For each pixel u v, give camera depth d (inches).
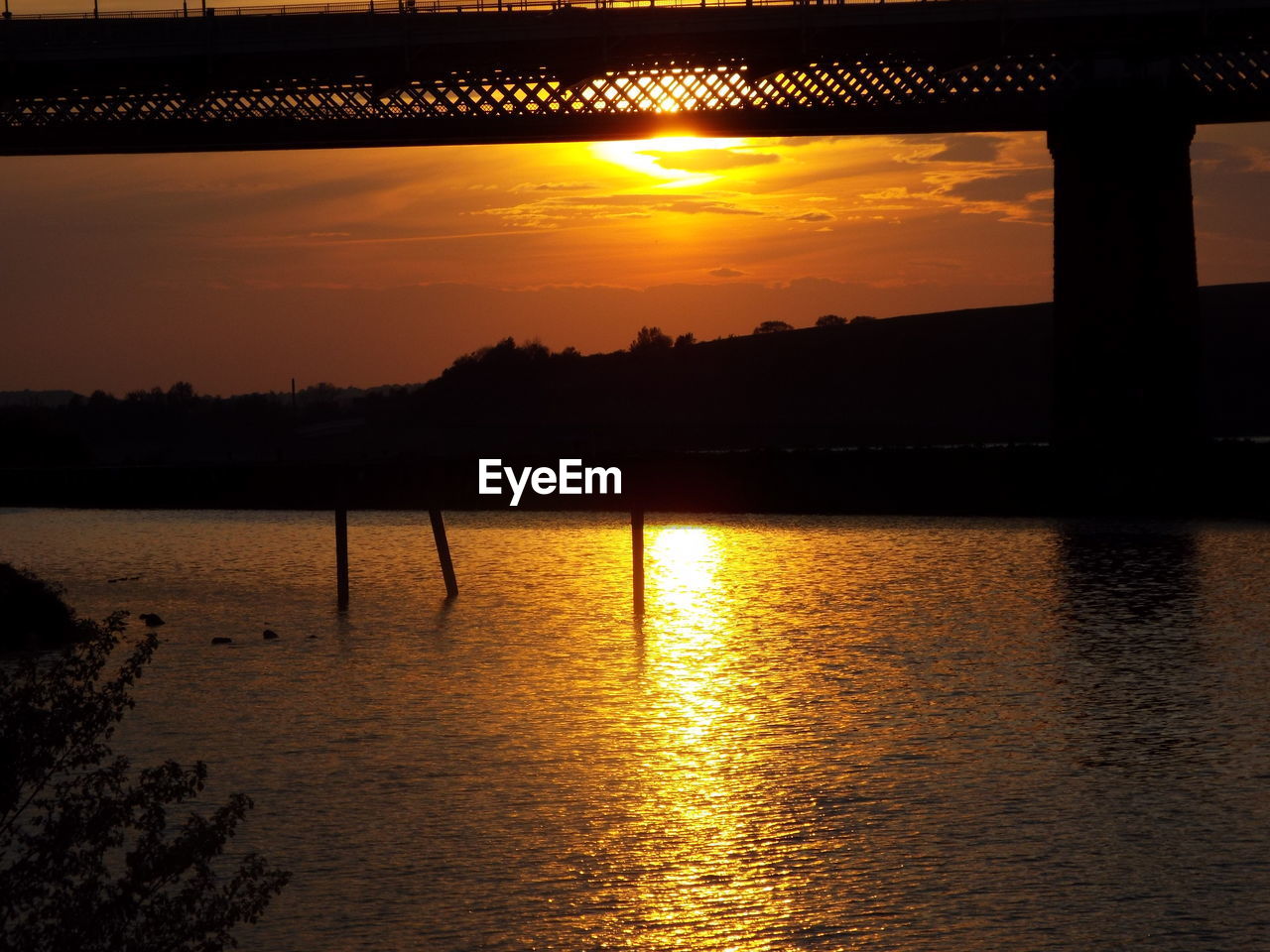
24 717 723.4
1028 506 4202.8
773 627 2336.4
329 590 2955.2
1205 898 1034.1
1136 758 1408.7
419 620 2500.0
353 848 1168.8
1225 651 1987.0
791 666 1963.6
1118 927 987.3
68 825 721.0
